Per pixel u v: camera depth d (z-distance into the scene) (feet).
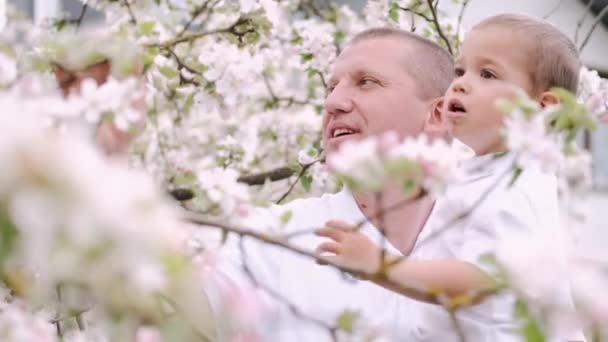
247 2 6.79
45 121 2.81
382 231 3.27
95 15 9.05
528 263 2.78
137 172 2.18
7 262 2.04
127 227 1.95
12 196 1.86
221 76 6.79
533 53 6.03
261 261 5.59
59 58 3.92
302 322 5.44
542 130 3.30
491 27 6.14
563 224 5.30
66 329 4.24
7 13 7.74
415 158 2.96
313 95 9.06
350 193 5.95
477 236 5.07
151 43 6.11
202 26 7.69
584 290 2.74
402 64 5.97
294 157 8.96
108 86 3.35
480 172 5.24
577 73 6.41
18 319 3.50
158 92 7.07
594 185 16.58
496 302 4.72
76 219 1.88
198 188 4.59
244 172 8.70
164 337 2.65
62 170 1.86
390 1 8.08
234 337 2.99
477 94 5.86
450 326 5.18
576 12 16.46
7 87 3.15
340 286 5.56
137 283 2.05
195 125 8.70
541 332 2.76
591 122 3.45
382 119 5.89
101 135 3.53
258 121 8.84
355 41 6.17
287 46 7.96
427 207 5.73
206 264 3.66
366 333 3.77
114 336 2.62
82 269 1.98
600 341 2.74
